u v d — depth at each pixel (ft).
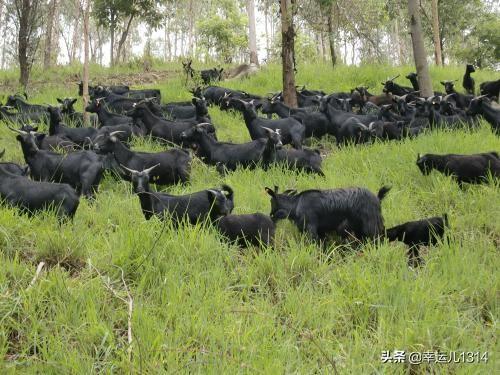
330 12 66.39
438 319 20.86
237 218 27.20
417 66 59.57
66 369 17.38
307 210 26.91
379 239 26.09
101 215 30.17
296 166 39.60
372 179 35.65
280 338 19.53
